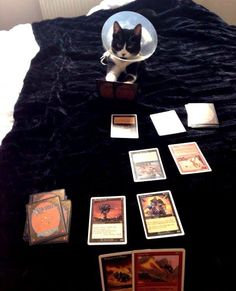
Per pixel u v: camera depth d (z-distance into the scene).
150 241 0.90
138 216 0.97
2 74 1.65
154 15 2.07
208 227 0.94
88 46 1.90
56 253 0.90
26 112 1.42
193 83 1.57
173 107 1.44
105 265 0.89
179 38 1.94
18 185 1.08
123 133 1.29
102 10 2.18
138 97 1.50
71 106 1.45
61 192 1.04
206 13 2.10
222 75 1.61
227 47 1.81
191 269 0.90
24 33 2.04
